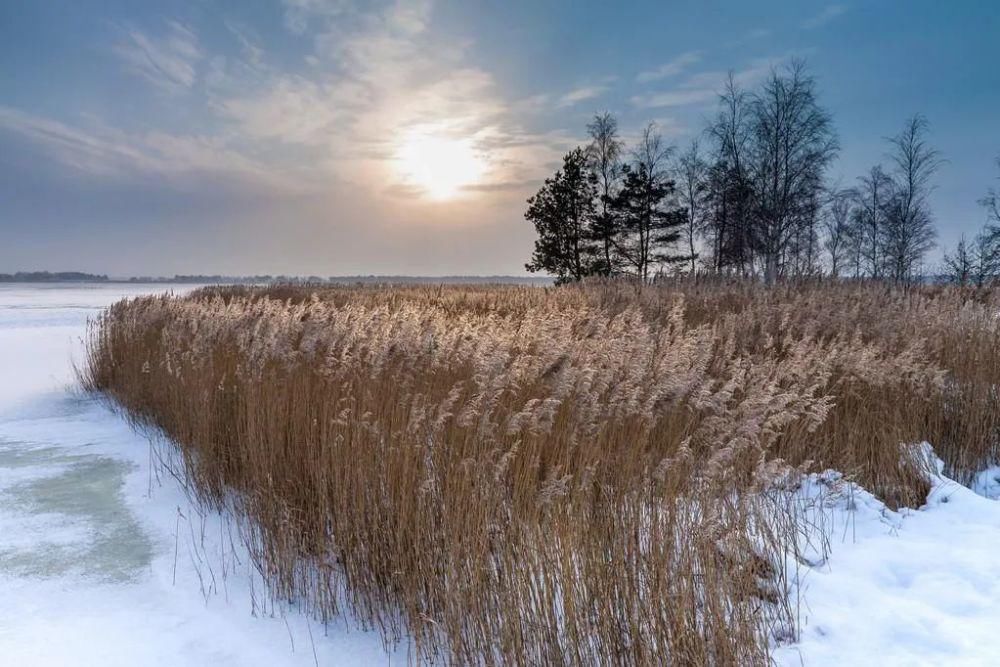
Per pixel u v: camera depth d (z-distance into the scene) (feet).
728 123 98.68
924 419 23.20
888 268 112.27
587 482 14.24
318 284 117.19
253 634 14.23
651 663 10.85
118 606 15.38
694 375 19.69
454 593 12.60
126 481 24.29
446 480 15.19
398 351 22.86
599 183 120.67
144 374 32.94
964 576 14.12
